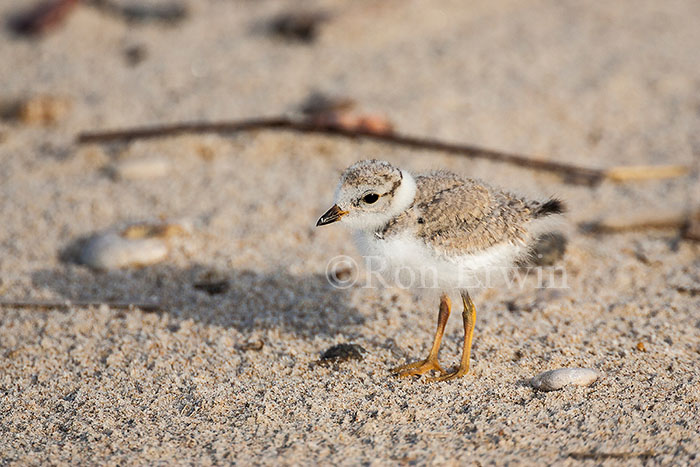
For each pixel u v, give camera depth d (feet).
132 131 49.08
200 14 69.67
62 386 29.84
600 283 36.19
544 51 62.64
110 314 34.60
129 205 43.55
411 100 53.88
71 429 26.94
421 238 27.91
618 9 71.67
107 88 56.70
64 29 65.46
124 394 29.09
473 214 28.30
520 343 31.63
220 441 25.66
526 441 24.94
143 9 67.87
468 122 51.72
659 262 37.68
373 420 26.71
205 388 29.17
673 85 57.16
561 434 25.27
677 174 46.21
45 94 53.78
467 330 29.71
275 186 45.32
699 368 29.27
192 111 52.80
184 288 36.78
